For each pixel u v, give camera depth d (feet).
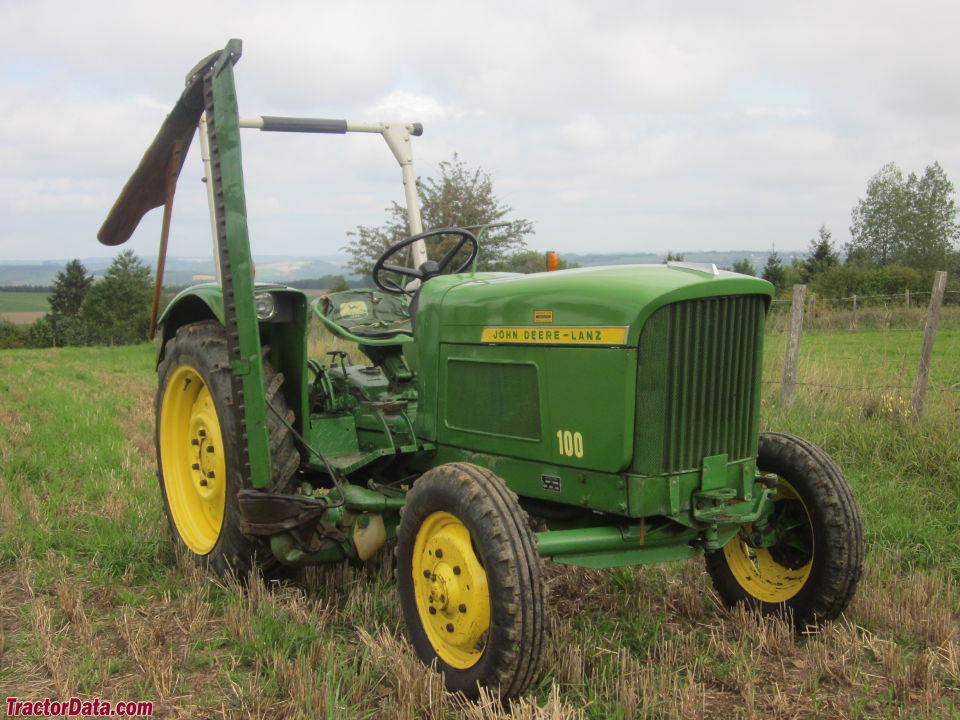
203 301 13.39
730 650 10.47
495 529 8.83
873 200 191.62
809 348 32.68
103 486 17.61
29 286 479.00
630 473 9.48
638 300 9.25
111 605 11.73
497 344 10.77
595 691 9.43
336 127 14.90
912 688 9.61
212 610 11.57
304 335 12.16
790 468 11.42
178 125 12.00
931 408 21.61
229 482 12.17
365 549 11.69
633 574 13.05
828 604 10.92
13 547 13.67
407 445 12.10
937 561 13.69
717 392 9.93
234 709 8.93
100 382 40.22
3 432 24.21
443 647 9.78
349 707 8.95
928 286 105.09
